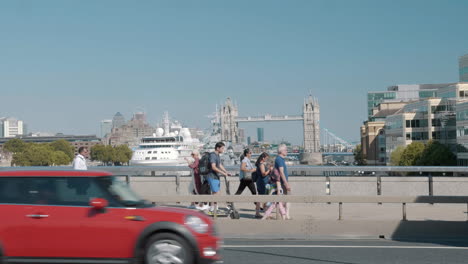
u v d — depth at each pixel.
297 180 22.05
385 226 15.23
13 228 9.70
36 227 9.68
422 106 120.75
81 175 9.99
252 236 15.26
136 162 120.94
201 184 18.75
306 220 15.42
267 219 16.33
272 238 15.02
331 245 13.80
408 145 114.00
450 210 18.97
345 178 21.91
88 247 9.64
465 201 15.02
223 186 22.61
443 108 114.44
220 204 21.41
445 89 116.94
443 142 112.94
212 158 17.88
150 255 9.59
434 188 21.56
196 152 19.11
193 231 9.62
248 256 12.18
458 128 103.06
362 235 15.23
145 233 9.58
